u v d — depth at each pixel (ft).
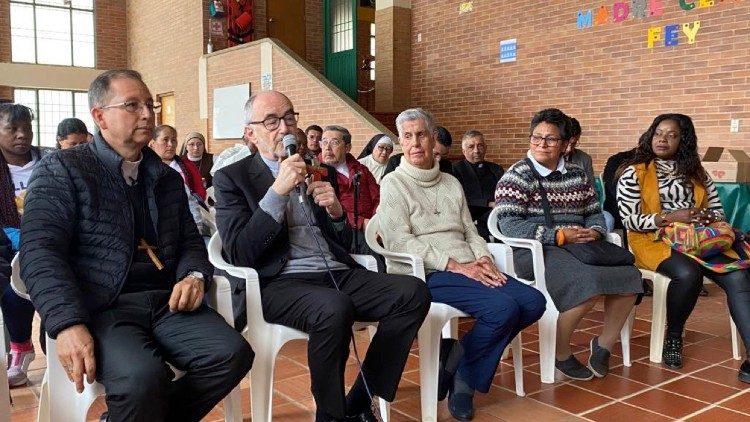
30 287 5.58
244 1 33.37
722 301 14.80
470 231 9.48
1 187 9.23
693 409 8.60
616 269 9.45
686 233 10.21
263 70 29.55
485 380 8.15
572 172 10.34
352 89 33.55
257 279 7.19
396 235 8.87
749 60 17.49
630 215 10.97
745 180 16.19
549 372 9.58
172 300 6.29
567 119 10.25
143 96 6.38
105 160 6.37
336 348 6.73
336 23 34.47
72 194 6.07
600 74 20.99
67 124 11.85
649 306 14.25
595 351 9.93
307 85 27.09
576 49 21.59
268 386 7.18
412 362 10.41
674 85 19.17
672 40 19.10
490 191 15.74
